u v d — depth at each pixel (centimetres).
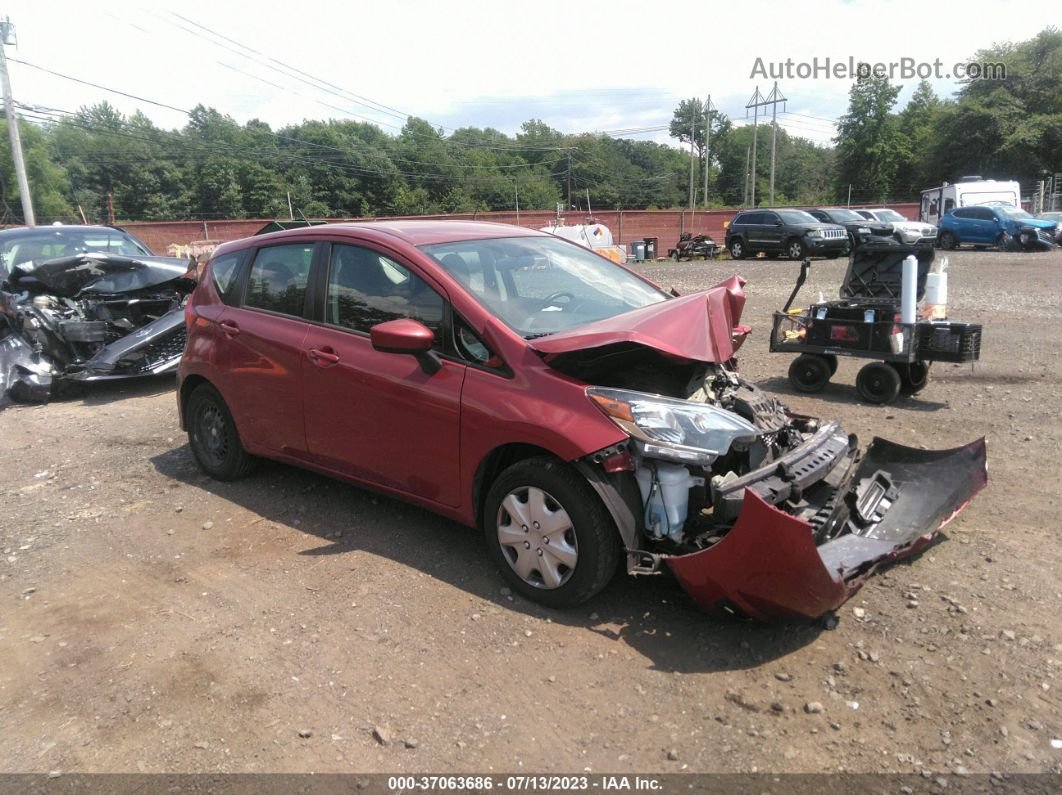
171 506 494
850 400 710
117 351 789
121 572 409
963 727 271
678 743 269
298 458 460
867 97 6738
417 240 412
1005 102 5075
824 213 2772
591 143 9806
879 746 263
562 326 380
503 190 8494
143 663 325
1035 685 290
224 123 7625
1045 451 541
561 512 336
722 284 366
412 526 447
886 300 713
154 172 6819
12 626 360
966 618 335
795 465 343
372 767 262
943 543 406
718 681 300
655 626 337
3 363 791
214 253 525
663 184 9925
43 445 651
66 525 473
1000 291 1440
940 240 2697
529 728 278
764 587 295
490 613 351
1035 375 771
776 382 788
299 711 291
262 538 440
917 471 434
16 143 2903
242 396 480
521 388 344
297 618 354
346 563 405
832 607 305
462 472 367
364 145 7850
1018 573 371
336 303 429
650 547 338
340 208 7512
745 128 10025
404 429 386
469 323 367
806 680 298
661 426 318
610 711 286
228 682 310
